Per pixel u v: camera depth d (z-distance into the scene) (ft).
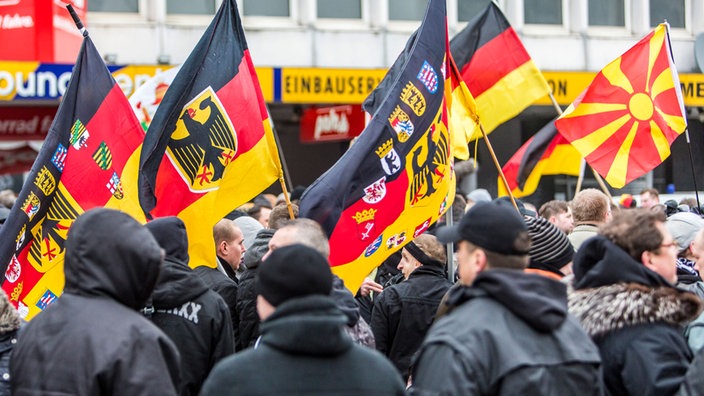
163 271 16.28
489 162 63.52
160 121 19.70
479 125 22.43
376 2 59.00
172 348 12.71
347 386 10.61
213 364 16.58
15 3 46.80
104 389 12.23
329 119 56.03
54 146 19.47
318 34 57.72
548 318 11.89
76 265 12.84
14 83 46.06
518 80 27.99
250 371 10.50
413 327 20.58
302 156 63.82
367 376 10.75
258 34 56.65
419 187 19.63
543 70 61.05
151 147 19.51
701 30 62.69
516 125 63.98
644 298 13.25
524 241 12.42
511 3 60.95
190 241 19.85
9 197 35.29
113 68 48.47
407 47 24.29
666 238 13.89
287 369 10.52
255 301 19.27
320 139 56.95
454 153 22.41
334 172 18.63
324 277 10.91
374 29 58.90
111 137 19.83
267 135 20.70
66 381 12.23
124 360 12.19
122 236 12.84
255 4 57.31
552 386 11.78
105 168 19.74
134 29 54.60
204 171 19.97
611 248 13.75
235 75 20.43
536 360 11.76
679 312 13.29
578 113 25.84
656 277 13.58
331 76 52.65
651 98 25.58
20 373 12.68
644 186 60.08
